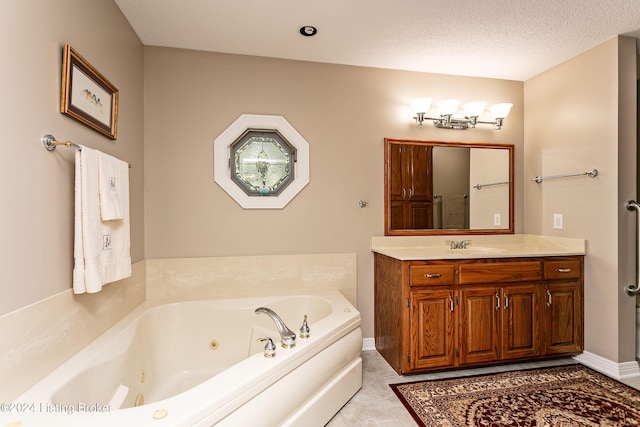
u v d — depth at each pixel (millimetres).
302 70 2678
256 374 1262
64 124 1394
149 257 2422
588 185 2484
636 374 2299
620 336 2295
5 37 1053
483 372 2342
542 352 2430
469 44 2422
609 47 2334
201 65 2508
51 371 1274
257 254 2600
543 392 2062
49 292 1276
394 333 2373
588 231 2486
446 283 2285
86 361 1389
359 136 2775
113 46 1894
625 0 1896
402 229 2840
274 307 2385
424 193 2883
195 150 2496
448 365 2283
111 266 1595
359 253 2779
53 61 1312
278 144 2648
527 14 2045
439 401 1966
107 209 1518
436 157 2906
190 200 2488
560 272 2459
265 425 1258
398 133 2846
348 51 2533
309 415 1555
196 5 1955
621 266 2293
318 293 2578
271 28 2213
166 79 2453
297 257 2652
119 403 1482
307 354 1561
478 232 2963
